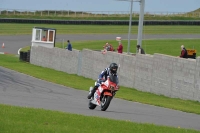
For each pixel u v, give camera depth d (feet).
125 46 497.46
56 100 162.40
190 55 321.11
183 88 208.23
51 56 354.33
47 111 108.58
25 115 98.07
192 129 104.27
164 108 161.38
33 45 423.23
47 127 84.53
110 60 275.39
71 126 90.02
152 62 234.17
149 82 236.63
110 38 567.18
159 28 648.79
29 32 610.24
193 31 623.77
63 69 334.44
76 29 639.35
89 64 298.56
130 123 99.50
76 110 131.75
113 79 132.36
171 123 117.60
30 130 80.38
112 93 133.18
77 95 189.06
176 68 213.87
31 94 178.60
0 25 650.02
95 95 135.85
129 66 256.73
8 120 88.17
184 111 156.97
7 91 183.11
